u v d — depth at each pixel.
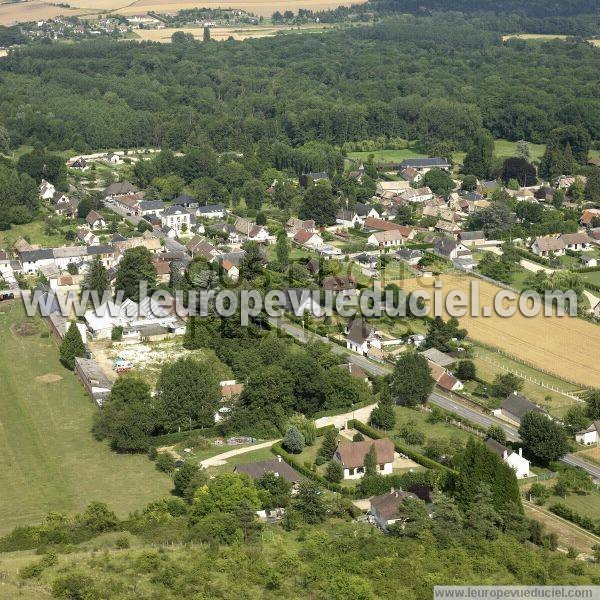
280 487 184.38
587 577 158.00
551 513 185.25
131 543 161.50
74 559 153.50
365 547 162.75
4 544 162.00
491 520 172.25
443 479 187.50
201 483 182.88
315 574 152.25
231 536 163.62
